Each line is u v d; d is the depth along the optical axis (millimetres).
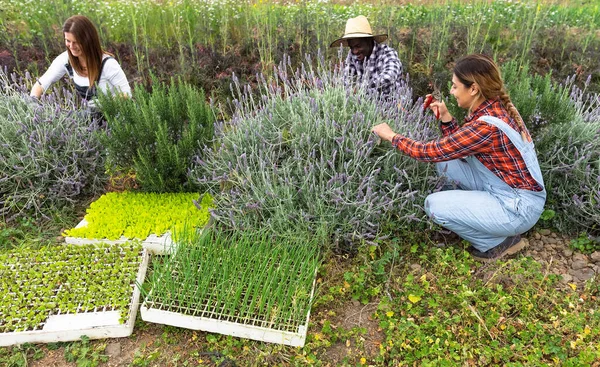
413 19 6516
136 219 3303
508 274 2926
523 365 2381
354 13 6855
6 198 3594
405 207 3244
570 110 3590
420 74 5270
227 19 6172
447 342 2486
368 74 4133
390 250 3113
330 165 3219
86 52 3986
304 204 3264
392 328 2596
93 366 2473
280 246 3000
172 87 3822
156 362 2512
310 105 3596
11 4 6734
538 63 5941
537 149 3539
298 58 5730
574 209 3316
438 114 3322
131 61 5730
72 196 3697
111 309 2723
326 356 2543
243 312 2623
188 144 3525
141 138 3496
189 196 3566
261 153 3154
